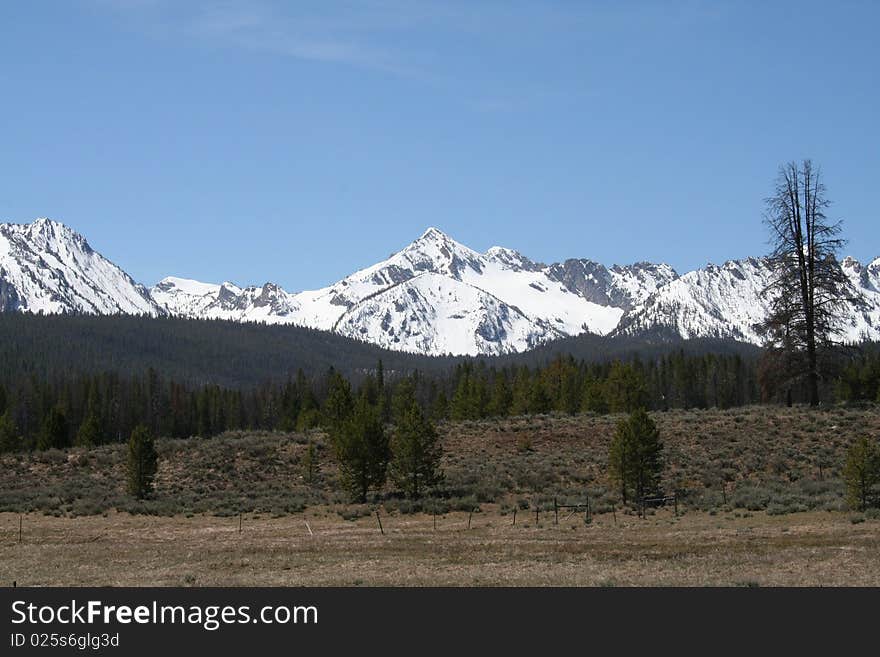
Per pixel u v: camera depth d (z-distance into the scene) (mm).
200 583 32219
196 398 161875
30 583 33219
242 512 55125
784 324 66625
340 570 34344
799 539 37469
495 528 45375
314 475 64188
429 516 51156
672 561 33688
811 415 64625
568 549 37344
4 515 56125
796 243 65250
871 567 30906
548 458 62969
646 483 51000
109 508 57906
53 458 72938
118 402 163000
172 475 66562
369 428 57531
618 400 84062
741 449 59906
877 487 47031
